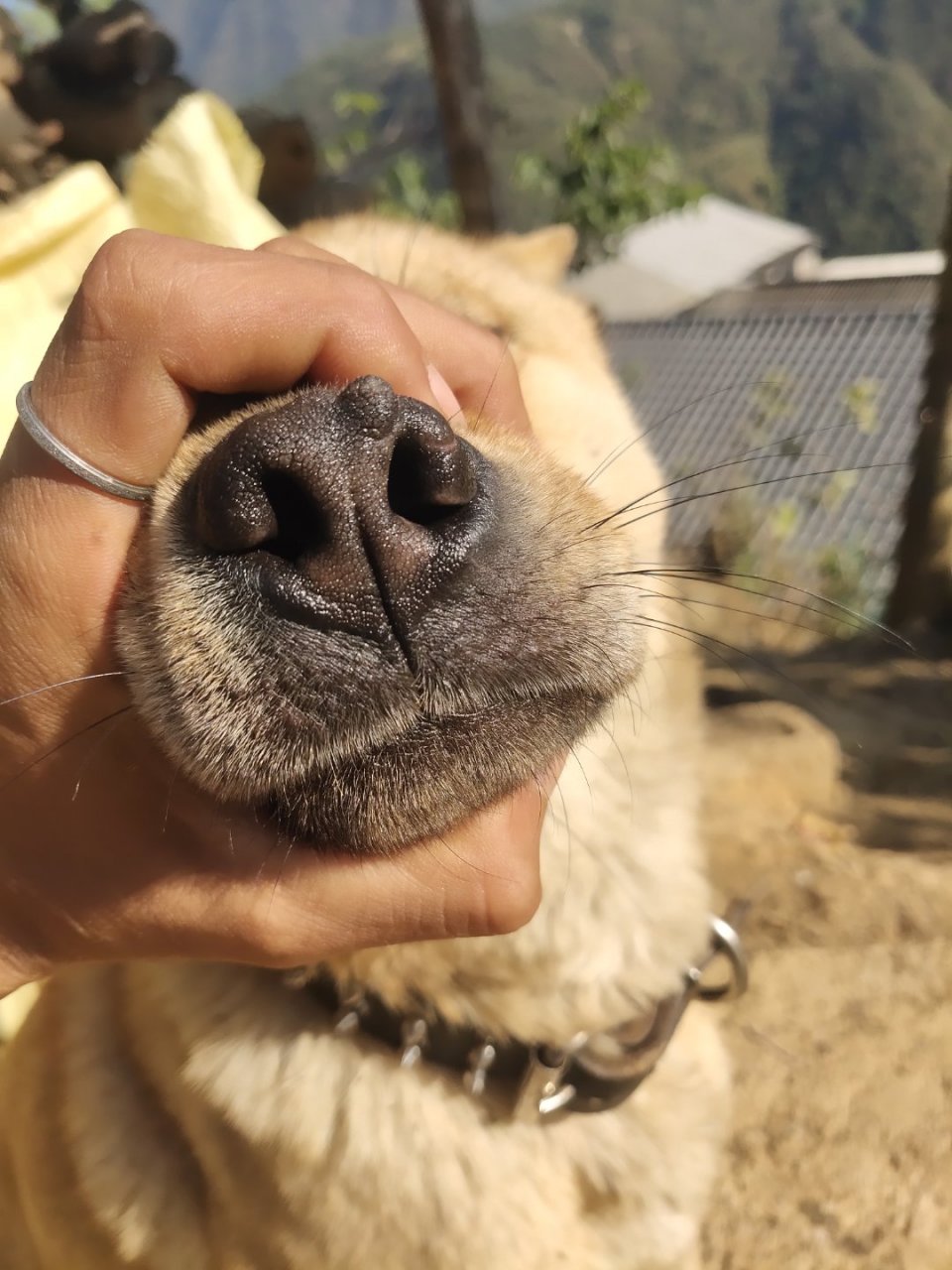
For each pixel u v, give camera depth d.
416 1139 0.20
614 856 0.22
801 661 0.84
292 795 0.13
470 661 0.13
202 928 0.15
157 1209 0.22
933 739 0.66
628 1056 0.21
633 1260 0.23
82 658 0.13
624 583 0.15
